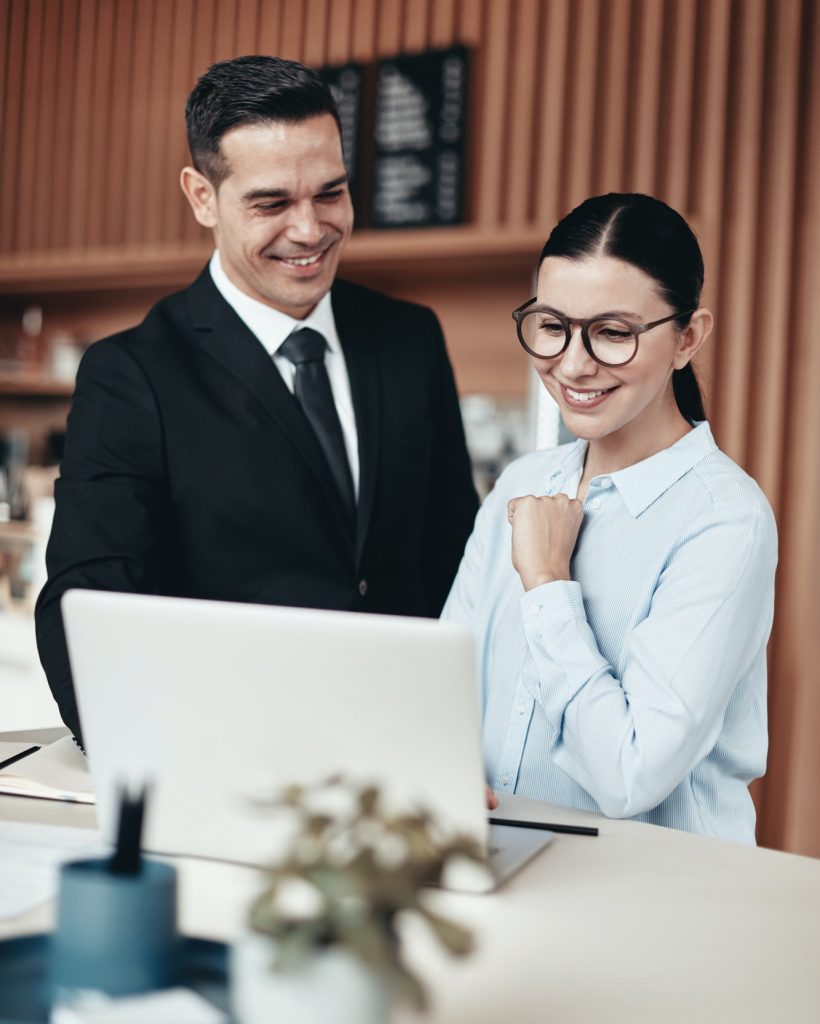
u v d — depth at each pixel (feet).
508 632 5.39
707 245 11.62
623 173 12.33
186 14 14.69
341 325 7.13
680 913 3.60
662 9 12.01
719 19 11.68
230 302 6.84
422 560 7.48
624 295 4.68
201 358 6.70
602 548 5.08
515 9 12.98
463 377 14.14
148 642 3.60
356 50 13.78
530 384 13.23
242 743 3.63
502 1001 2.94
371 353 7.12
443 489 7.48
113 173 15.29
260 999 2.28
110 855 2.85
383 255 13.42
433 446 7.41
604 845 4.24
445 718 3.43
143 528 6.31
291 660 3.49
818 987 3.10
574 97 12.72
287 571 6.62
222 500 6.50
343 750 3.55
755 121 11.46
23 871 3.67
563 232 4.83
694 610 4.61
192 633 3.54
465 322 14.15
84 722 3.79
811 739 11.14
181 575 6.64
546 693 4.73
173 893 2.70
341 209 6.44
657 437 5.12
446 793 3.52
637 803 4.44
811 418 11.26
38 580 12.09
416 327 7.41
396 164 13.35
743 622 4.64
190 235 14.80
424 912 2.18
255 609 3.49
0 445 17.29
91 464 6.36
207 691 3.59
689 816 4.81
